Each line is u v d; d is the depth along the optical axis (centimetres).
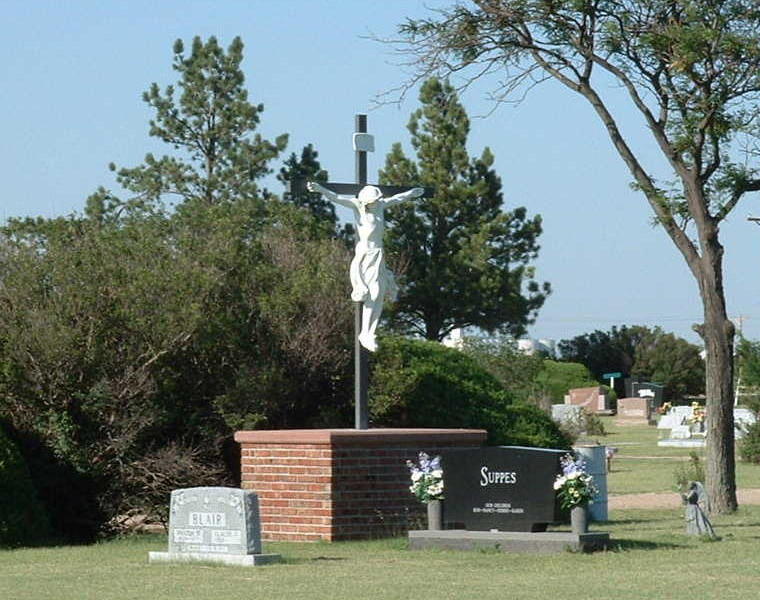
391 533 2227
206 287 2578
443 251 7331
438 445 2317
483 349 6353
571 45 2606
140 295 2519
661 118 2611
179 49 6325
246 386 2592
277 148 6325
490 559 1828
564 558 1825
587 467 2359
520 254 7469
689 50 2420
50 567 1841
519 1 2556
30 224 2677
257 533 1828
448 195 7300
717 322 2619
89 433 2506
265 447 2253
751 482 3616
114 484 2505
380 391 2727
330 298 2745
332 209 6656
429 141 7388
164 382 2566
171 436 2617
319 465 2192
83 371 2491
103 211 6041
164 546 2167
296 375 2712
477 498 1966
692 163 2597
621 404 8750
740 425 4847
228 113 6288
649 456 4919
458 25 2627
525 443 2827
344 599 1477
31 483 2306
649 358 11662
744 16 2453
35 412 2480
